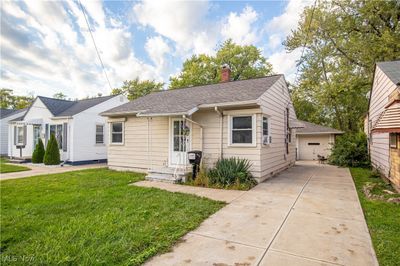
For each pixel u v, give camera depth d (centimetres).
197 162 819
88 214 450
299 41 1770
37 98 1599
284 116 1180
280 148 1098
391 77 742
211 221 419
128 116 1101
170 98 1089
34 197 585
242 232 368
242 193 637
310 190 672
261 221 417
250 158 805
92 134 1481
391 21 1516
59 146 1452
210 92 1012
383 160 863
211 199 569
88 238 338
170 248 313
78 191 656
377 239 337
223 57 2688
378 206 504
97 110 1513
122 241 326
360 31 1602
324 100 1802
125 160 1107
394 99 623
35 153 1393
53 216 438
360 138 1380
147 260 282
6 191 655
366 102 2005
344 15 1600
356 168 1255
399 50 1405
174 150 959
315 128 1988
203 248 313
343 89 1628
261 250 306
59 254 291
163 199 563
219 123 859
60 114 1483
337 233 361
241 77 2705
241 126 829
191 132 913
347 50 1619
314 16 1639
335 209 486
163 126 990
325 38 1700
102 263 270
